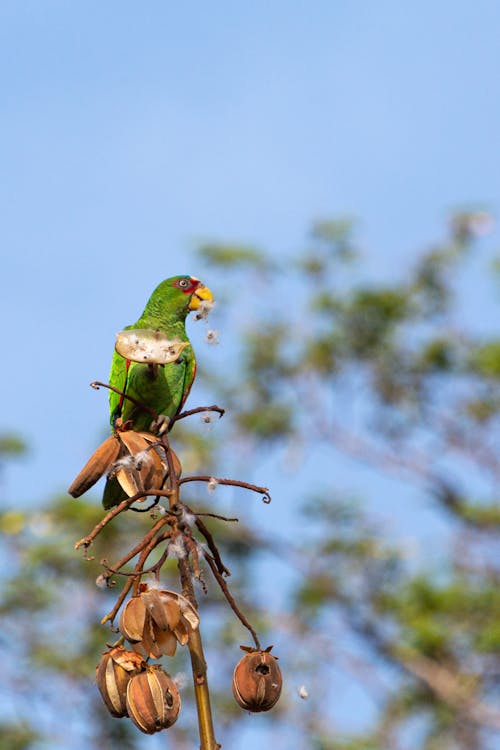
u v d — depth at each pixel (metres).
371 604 16.64
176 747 15.12
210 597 16.34
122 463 4.63
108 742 15.34
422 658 16.09
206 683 4.11
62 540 15.84
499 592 15.95
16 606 15.69
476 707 15.81
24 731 15.01
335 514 16.75
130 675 4.11
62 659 15.38
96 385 4.77
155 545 4.17
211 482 4.29
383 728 15.77
